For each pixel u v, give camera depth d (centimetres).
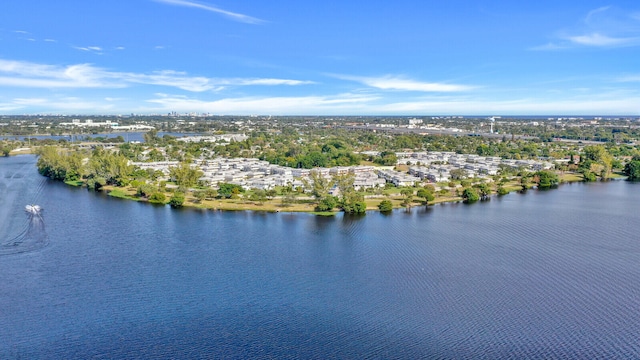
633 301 8831
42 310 8475
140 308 8550
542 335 7631
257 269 10425
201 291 9244
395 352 7156
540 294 9131
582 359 6994
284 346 7325
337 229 13775
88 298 8950
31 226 14000
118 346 7356
